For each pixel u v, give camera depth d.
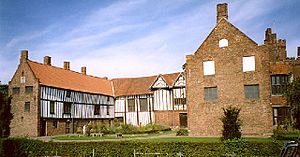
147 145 18.52
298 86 21.67
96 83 50.03
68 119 40.81
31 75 37.47
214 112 28.02
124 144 19.11
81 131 38.81
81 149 20.23
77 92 43.12
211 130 27.91
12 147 20.92
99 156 19.61
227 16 28.98
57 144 20.88
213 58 28.69
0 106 19.88
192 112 28.86
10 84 38.75
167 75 46.16
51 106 38.41
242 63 27.70
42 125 36.75
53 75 42.12
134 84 49.59
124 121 47.72
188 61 29.59
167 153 17.89
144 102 46.06
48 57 44.56
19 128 37.00
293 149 7.96
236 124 19.97
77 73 48.78
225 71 28.12
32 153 21.19
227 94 27.80
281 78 29.72
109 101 48.75
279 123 28.72
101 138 30.22
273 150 16.16
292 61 31.31
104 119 47.53
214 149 17.12
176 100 42.41
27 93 37.34
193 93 29.06
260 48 27.23
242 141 16.89
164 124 42.78
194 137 26.81
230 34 28.31
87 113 44.38
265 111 26.45
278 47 35.47
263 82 26.80
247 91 27.30
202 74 28.92
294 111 21.97
